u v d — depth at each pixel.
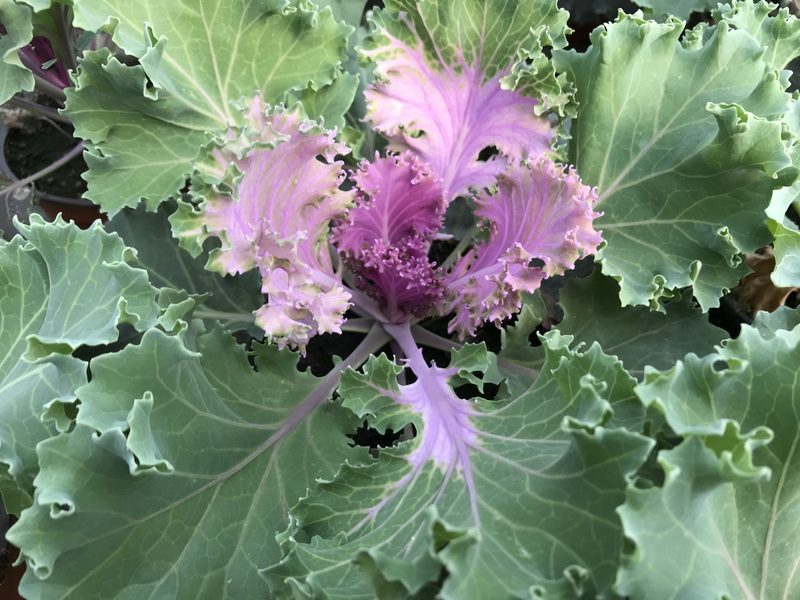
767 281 0.36
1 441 0.22
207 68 0.30
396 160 0.29
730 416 0.19
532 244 0.27
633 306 0.29
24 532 0.19
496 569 0.17
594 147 0.29
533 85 0.29
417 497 0.22
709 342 0.28
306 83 0.31
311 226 0.28
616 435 0.17
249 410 0.26
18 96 0.45
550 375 0.24
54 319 0.25
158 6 0.28
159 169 0.30
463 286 0.30
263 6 0.29
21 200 0.41
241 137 0.24
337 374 0.29
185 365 0.23
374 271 0.31
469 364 0.27
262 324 0.24
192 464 0.23
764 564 0.20
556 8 0.29
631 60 0.28
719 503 0.19
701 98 0.28
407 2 0.29
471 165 0.32
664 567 0.17
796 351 0.20
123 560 0.22
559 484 0.19
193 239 0.23
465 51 0.30
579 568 0.17
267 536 0.24
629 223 0.29
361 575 0.20
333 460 0.26
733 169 0.27
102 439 0.20
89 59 0.27
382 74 0.30
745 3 0.32
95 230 0.25
